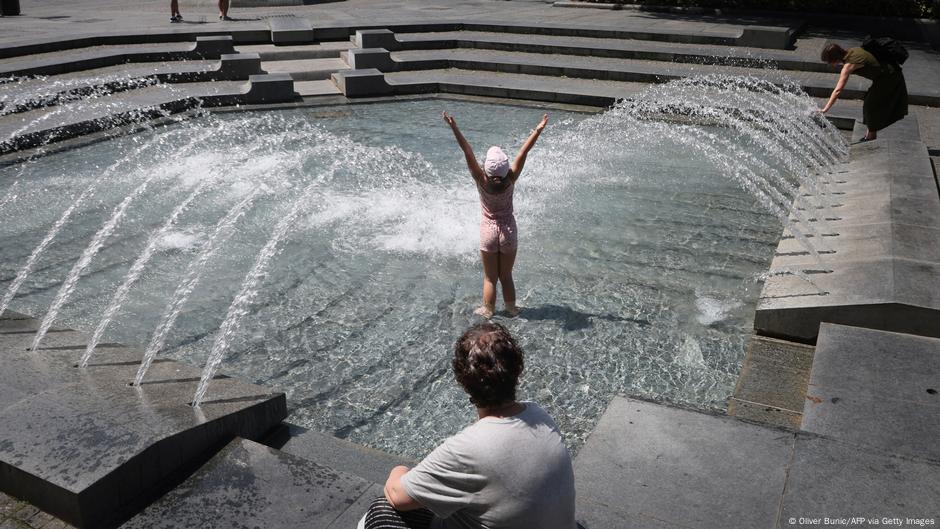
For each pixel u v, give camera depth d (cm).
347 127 1331
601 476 380
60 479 344
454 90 1611
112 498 351
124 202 891
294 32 1919
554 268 739
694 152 1159
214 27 1986
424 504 265
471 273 731
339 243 799
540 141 1229
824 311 578
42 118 1264
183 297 677
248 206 911
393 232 831
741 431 416
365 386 541
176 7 2127
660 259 762
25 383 430
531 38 1945
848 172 975
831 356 509
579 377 549
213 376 468
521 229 839
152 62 1720
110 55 1672
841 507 352
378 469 420
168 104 1406
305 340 604
